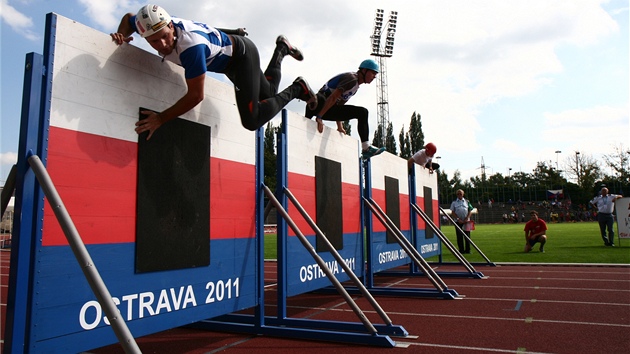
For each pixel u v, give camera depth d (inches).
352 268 251.9
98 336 111.0
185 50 120.7
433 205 431.8
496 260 433.7
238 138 167.3
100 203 112.1
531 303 218.5
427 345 148.9
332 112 239.9
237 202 164.9
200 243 144.4
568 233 891.4
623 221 545.3
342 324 170.4
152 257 125.6
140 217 122.4
